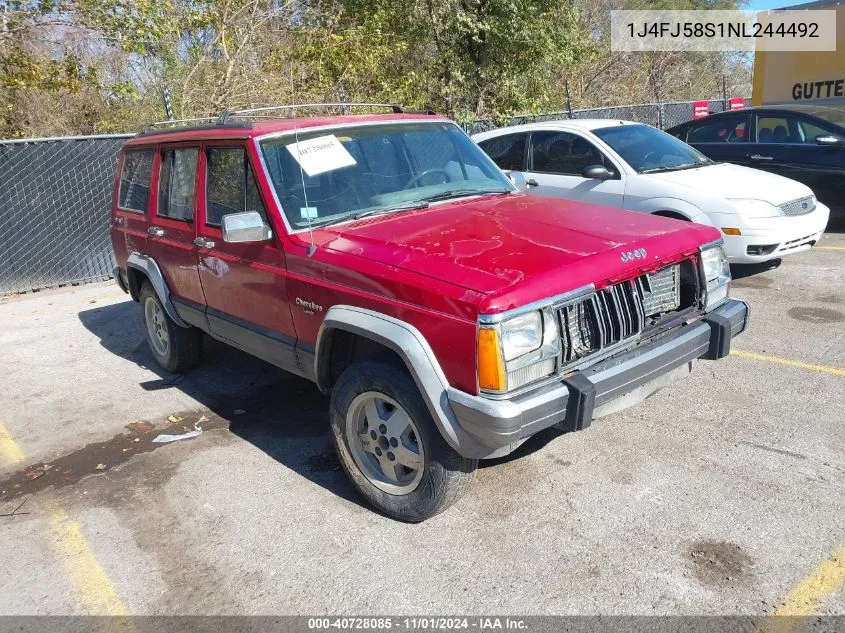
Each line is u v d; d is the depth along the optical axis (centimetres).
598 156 763
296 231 395
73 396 567
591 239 351
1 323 786
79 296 891
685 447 414
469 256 329
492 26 1410
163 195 532
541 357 305
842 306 639
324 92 1319
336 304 361
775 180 733
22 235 908
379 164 441
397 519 365
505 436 294
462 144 497
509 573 319
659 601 294
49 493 420
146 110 1273
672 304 366
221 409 523
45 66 1112
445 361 309
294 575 329
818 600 289
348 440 371
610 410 340
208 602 316
